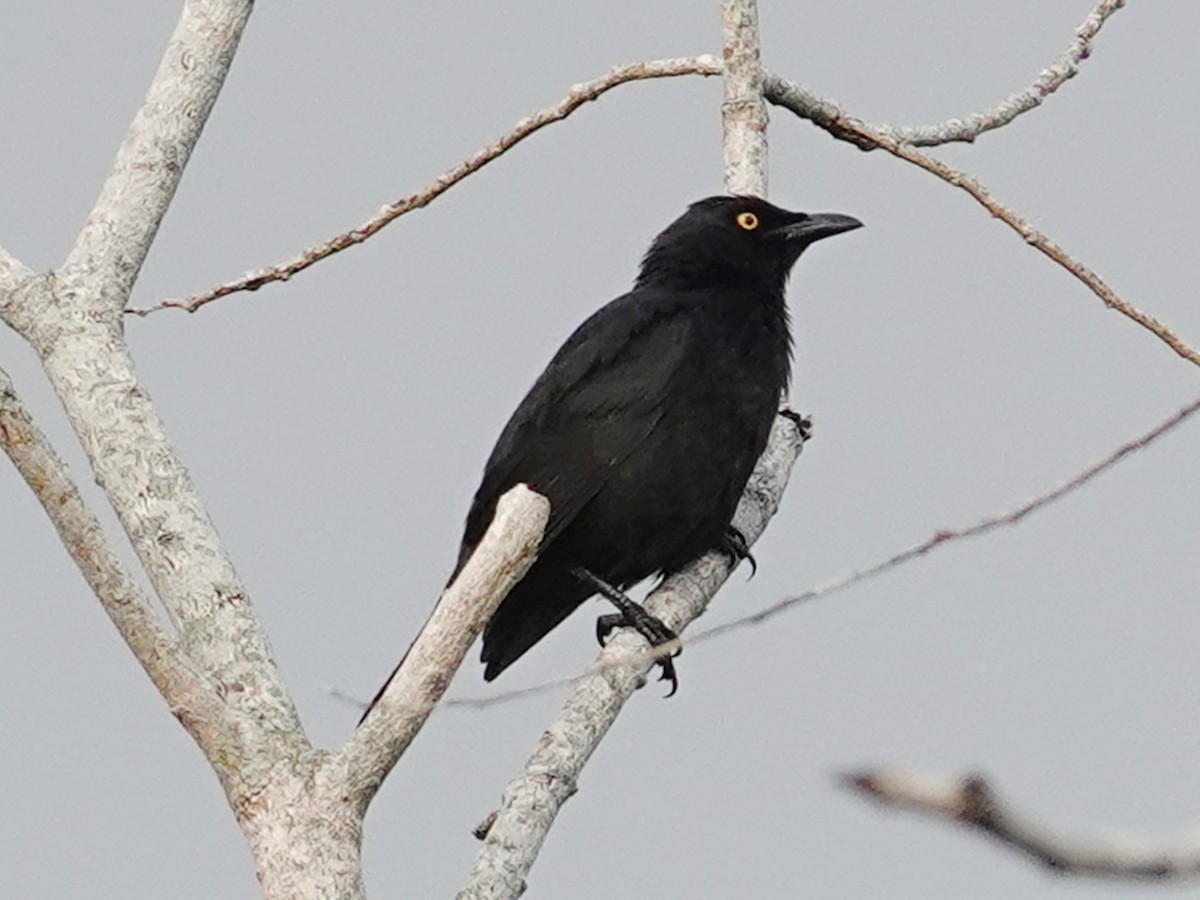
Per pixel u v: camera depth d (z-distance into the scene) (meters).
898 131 15.21
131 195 10.10
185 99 10.29
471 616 8.28
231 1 10.43
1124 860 2.96
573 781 9.75
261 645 8.90
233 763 8.40
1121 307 10.98
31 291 9.85
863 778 3.01
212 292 12.07
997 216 11.58
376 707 8.39
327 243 12.26
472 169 12.72
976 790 2.98
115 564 8.30
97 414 9.52
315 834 8.27
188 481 9.39
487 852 9.18
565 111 13.05
